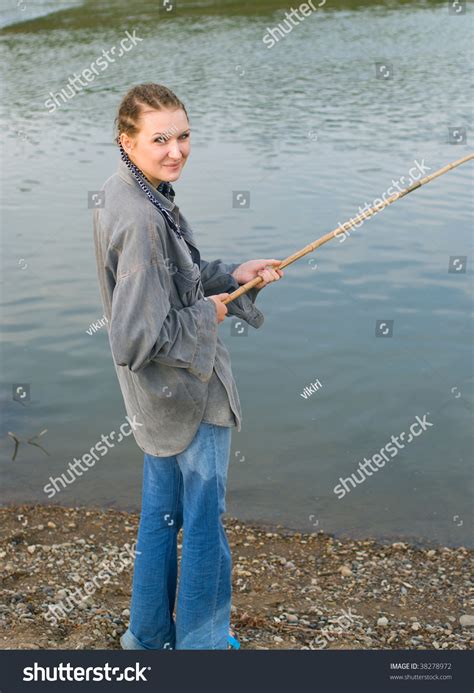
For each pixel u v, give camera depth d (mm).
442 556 4293
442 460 5094
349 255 7582
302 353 6141
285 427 5363
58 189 9242
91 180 9539
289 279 7207
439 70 15703
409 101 13375
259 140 11117
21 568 4012
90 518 4582
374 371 5891
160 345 2617
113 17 20531
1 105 13391
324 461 5082
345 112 12703
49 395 5750
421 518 4629
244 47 17797
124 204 2648
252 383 5777
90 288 7141
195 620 2938
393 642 3471
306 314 6680
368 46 18141
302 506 4727
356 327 6477
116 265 2709
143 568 2998
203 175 9547
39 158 10484
